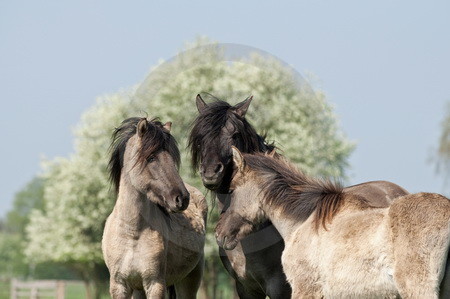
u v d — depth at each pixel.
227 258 13.09
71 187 40.53
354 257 9.47
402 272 8.84
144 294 12.83
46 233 45.25
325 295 10.20
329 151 29.73
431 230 8.79
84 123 40.44
